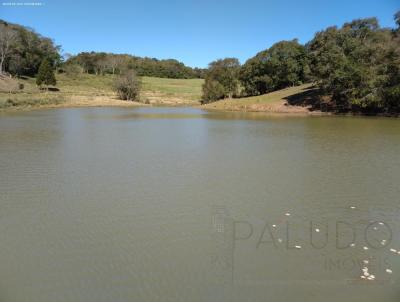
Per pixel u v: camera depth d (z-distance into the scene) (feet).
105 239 28.09
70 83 377.50
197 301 20.47
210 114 178.50
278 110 200.54
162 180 45.01
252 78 281.54
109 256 25.39
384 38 170.19
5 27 330.75
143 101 297.12
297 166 53.21
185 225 30.78
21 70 355.36
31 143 73.10
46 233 29.19
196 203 36.32
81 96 274.16
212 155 61.87
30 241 27.76
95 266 24.04
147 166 52.75
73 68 434.71
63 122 121.90
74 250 26.30
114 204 35.96
